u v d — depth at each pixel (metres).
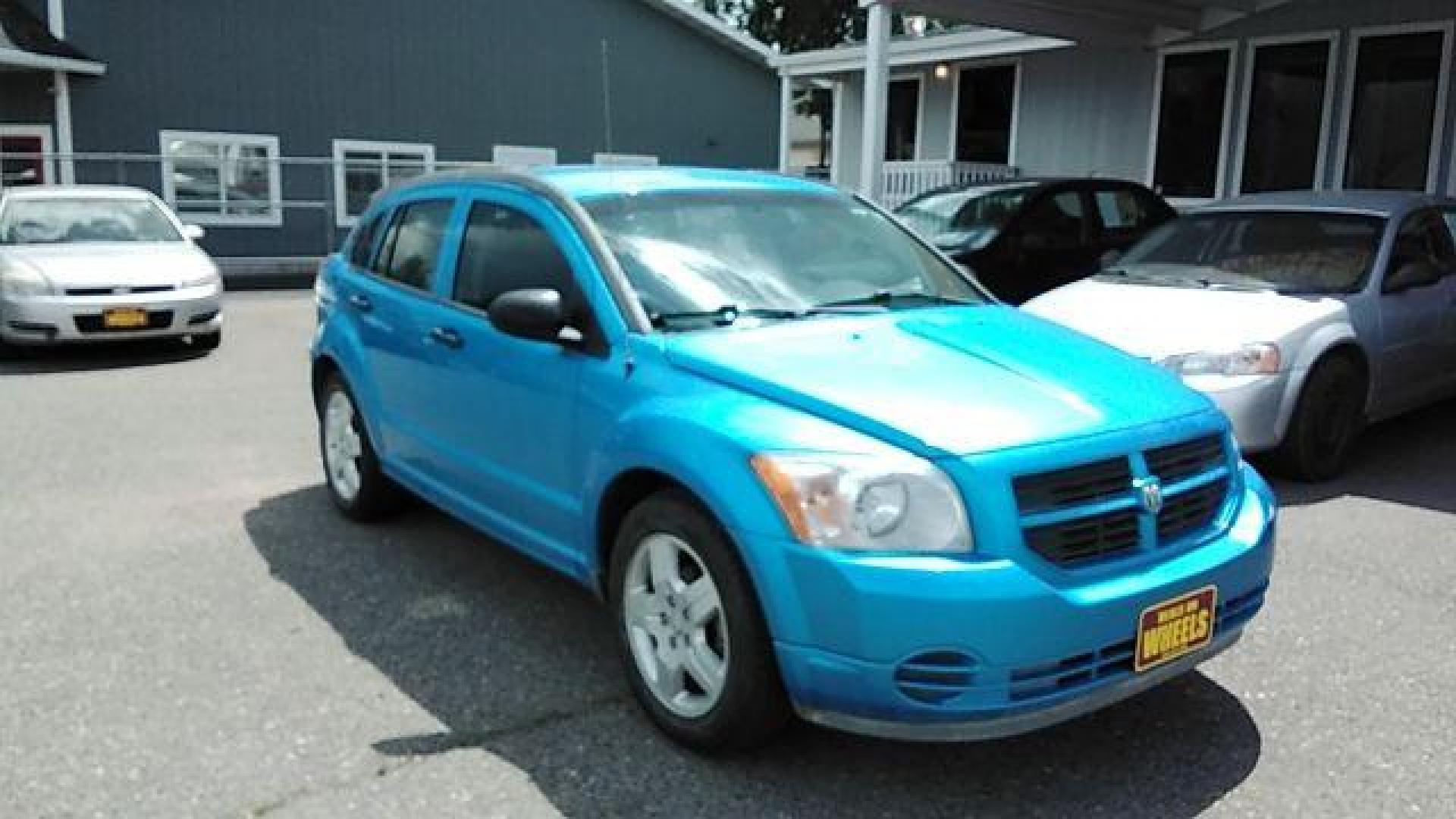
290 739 3.48
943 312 4.08
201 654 4.11
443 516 5.77
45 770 3.29
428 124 22.80
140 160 19.58
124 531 5.54
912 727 2.93
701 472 3.20
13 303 10.08
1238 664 4.02
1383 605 4.57
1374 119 12.08
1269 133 13.05
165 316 10.57
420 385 4.79
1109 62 14.63
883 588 2.87
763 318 3.90
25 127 19.34
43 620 4.41
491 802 3.14
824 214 4.61
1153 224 11.22
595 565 3.78
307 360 10.77
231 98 20.95
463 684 3.88
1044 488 3.01
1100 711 3.66
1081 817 3.08
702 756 3.38
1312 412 6.29
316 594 4.71
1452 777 3.28
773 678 3.15
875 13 11.46
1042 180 11.01
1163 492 3.22
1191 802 3.15
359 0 21.86
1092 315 6.55
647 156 24.88
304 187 21.78
